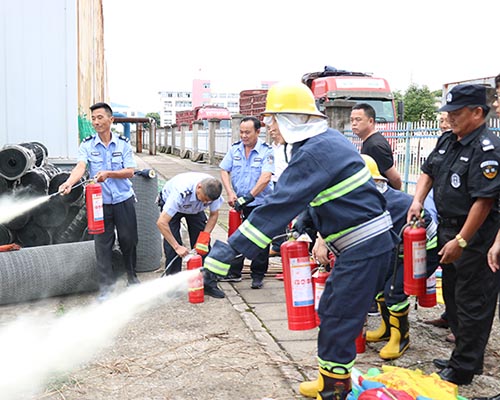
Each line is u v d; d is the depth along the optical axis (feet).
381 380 11.06
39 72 24.77
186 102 394.32
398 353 13.92
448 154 12.06
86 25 37.81
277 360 13.75
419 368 13.44
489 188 10.91
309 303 10.55
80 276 18.98
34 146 22.00
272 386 12.48
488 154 11.04
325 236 10.53
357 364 13.70
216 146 82.94
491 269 11.60
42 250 18.60
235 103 359.66
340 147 10.02
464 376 12.18
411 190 31.89
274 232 9.82
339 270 10.22
